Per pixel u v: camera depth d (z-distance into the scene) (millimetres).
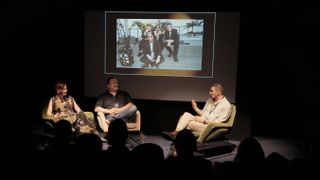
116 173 2062
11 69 5668
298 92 5555
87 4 5348
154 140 5250
